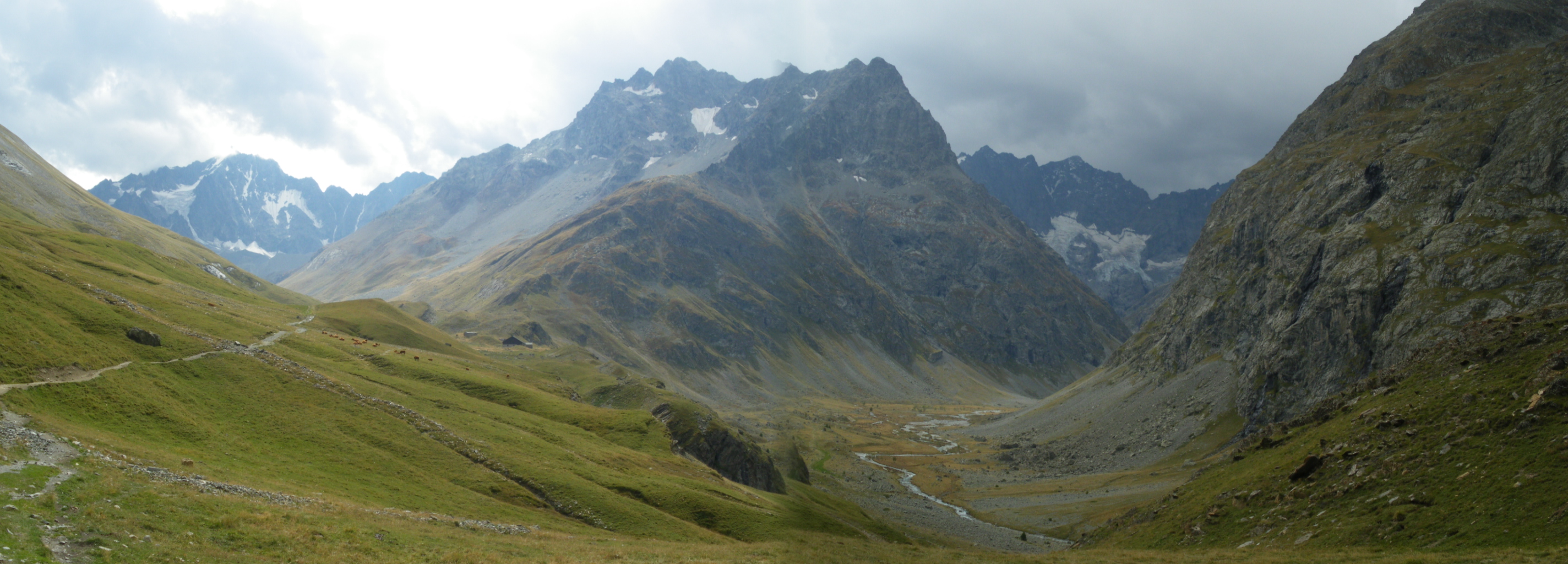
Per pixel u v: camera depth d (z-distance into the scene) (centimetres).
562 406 14150
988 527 15300
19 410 5925
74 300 9338
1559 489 5075
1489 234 18250
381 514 5853
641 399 17800
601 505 8394
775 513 10356
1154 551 7194
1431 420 7112
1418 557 4856
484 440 9738
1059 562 6525
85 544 3638
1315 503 6925
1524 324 8038
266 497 5462
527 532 6550
